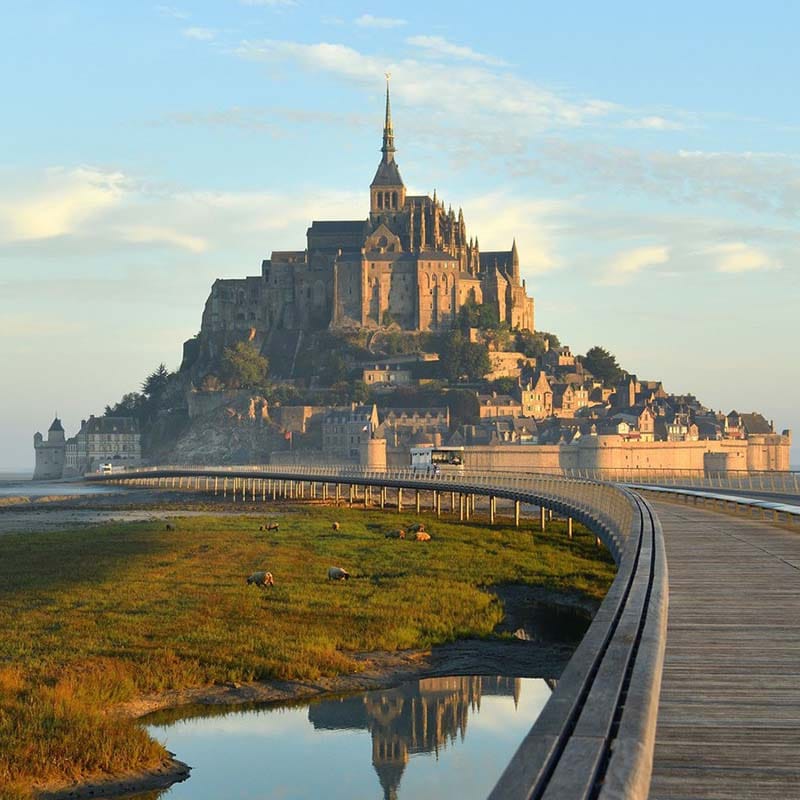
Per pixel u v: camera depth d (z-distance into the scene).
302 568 92.94
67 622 63.69
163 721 45.94
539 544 119.31
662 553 44.16
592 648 22.12
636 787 13.53
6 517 196.88
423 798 35.62
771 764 17.53
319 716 47.00
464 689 52.25
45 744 38.31
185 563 97.31
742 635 29.83
